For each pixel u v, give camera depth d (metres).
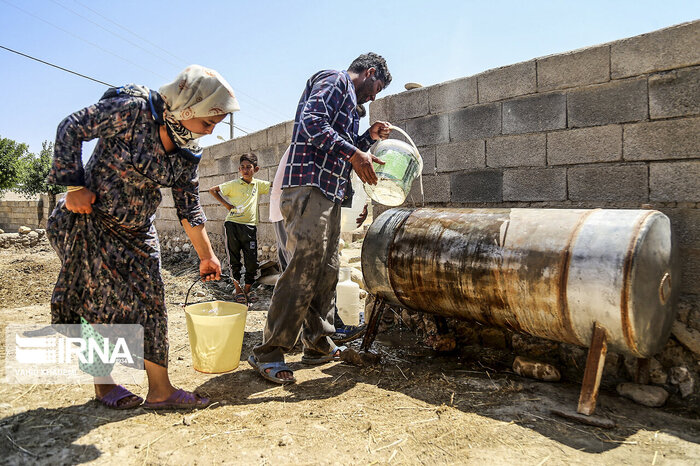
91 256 2.25
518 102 3.71
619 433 2.26
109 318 2.32
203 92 2.06
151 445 2.12
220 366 3.13
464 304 2.96
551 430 2.30
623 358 2.94
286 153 3.61
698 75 2.83
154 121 2.16
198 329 3.06
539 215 2.78
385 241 3.36
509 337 3.55
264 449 2.11
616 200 3.22
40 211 15.88
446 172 4.24
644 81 3.05
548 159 3.56
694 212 2.87
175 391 2.54
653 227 2.39
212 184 8.61
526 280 2.58
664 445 2.14
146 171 2.20
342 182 3.03
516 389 2.80
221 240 8.16
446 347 3.57
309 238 2.89
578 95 3.38
